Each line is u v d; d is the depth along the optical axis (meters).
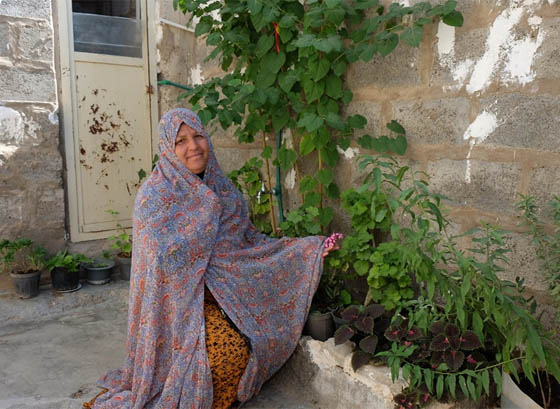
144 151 4.33
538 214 2.34
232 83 3.05
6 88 3.51
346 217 3.20
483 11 2.45
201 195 2.41
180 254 2.29
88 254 4.05
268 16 2.89
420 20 2.55
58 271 3.66
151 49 4.26
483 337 2.11
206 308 2.38
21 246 3.53
